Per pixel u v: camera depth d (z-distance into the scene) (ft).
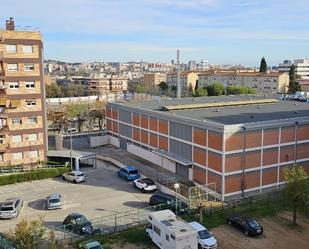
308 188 122.31
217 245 112.16
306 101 259.19
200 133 167.43
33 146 219.41
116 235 119.85
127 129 239.50
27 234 90.89
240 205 146.82
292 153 171.53
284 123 166.30
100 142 258.78
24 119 215.51
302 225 127.85
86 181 187.01
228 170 154.71
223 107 223.51
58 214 143.95
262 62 627.87
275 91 556.51
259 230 118.52
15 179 187.73
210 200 153.58
